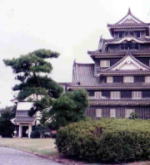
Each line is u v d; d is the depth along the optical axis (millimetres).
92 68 74812
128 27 76562
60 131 29266
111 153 25984
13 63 52156
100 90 67938
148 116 66812
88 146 26953
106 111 67562
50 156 29969
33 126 70125
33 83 53219
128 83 67188
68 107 37688
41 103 50938
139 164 25141
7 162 26078
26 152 33969
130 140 26125
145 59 72250
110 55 71250
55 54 54219
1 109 74875
